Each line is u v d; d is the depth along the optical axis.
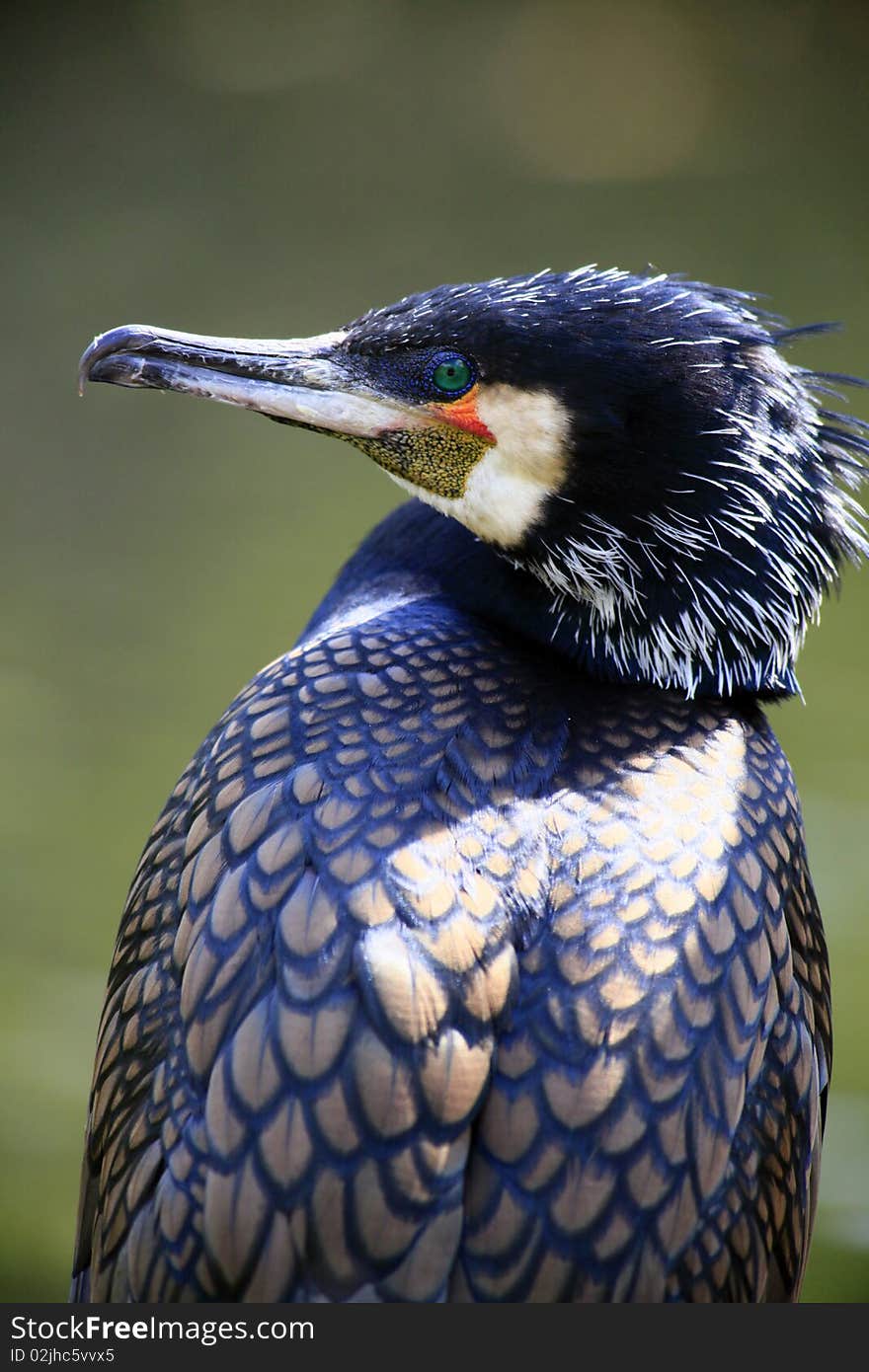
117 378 6.23
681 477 5.67
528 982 4.67
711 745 5.57
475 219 21.86
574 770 5.25
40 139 23.17
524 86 24.81
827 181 22.89
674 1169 4.55
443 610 6.05
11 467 17.88
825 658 15.33
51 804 13.53
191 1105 4.62
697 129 23.86
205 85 24.52
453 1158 4.38
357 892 4.71
